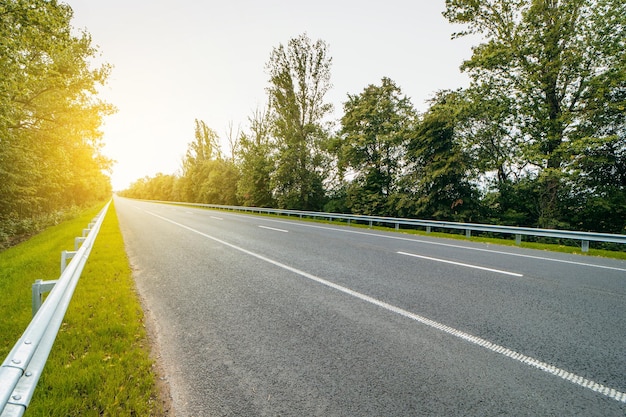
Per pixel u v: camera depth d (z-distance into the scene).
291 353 3.16
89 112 17.44
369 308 4.34
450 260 7.44
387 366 2.89
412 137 20.84
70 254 4.71
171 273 6.45
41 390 2.46
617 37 14.62
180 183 63.66
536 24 15.90
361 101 24.77
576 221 16.81
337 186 28.95
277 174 27.03
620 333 3.53
